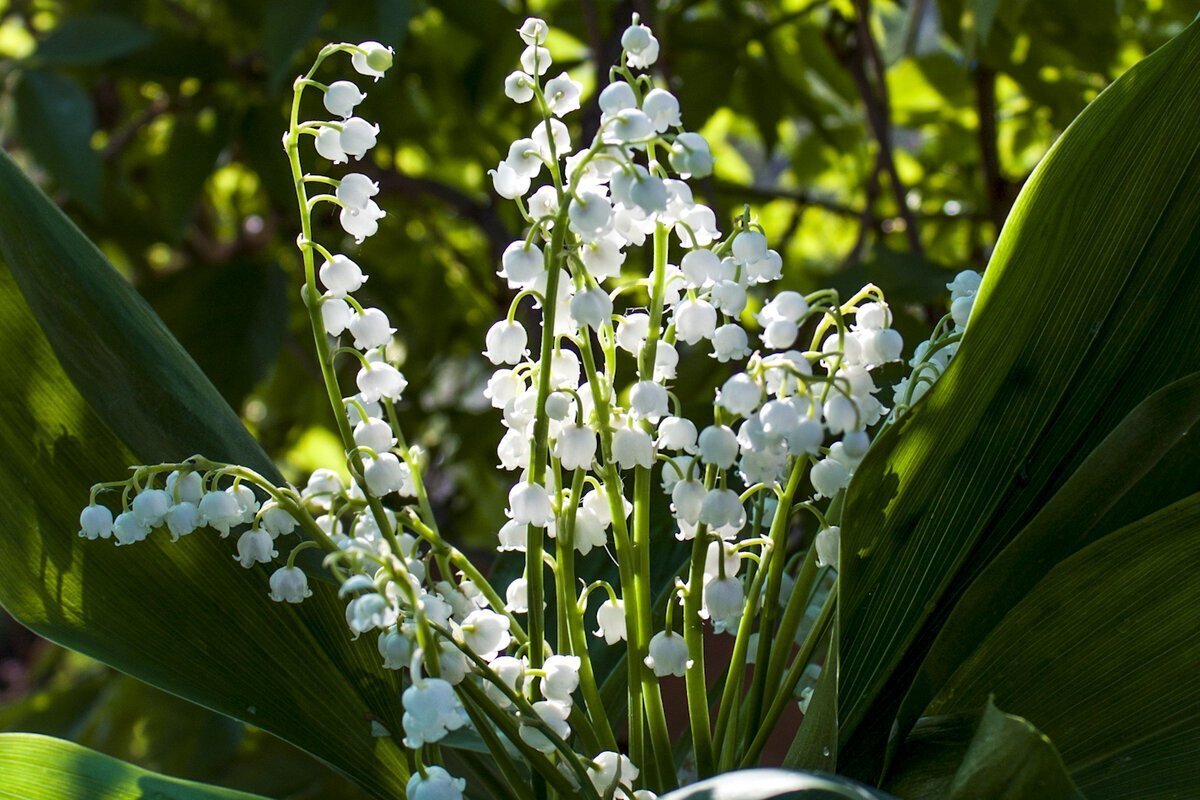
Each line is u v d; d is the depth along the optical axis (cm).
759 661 57
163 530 60
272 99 102
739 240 56
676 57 108
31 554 59
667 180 55
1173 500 58
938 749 57
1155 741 56
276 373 142
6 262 59
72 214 123
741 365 84
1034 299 55
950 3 96
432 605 55
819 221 142
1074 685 57
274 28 87
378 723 60
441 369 143
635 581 57
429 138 122
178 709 103
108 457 60
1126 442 56
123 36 96
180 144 103
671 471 57
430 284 136
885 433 55
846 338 55
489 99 112
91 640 59
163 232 127
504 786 61
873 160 121
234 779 97
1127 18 103
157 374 59
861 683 58
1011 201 100
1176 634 56
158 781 57
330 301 56
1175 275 56
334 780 96
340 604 60
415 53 114
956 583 58
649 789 57
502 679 55
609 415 56
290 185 103
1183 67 53
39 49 95
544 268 55
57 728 115
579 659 57
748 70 109
